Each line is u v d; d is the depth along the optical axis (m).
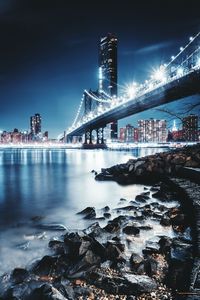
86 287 5.57
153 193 16.38
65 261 6.65
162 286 5.51
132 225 9.07
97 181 24.58
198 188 13.35
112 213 11.88
